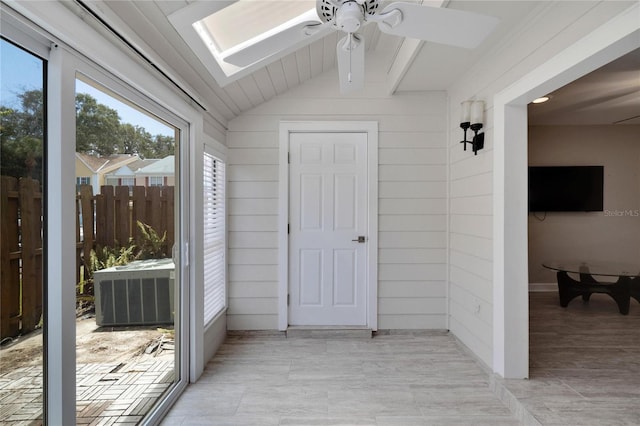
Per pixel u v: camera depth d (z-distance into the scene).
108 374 1.50
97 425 1.44
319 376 2.38
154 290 1.90
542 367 2.35
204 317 2.55
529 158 4.58
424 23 1.23
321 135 3.16
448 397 2.12
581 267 3.78
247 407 2.01
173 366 2.12
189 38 1.63
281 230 3.13
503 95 2.16
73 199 1.23
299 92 3.13
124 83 1.55
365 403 2.05
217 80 2.14
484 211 2.44
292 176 3.17
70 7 1.16
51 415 1.18
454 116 2.98
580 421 1.76
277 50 1.42
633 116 4.08
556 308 3.85
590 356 2.54
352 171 3.17
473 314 2.64
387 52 3.12
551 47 1.75
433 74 2.74
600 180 4.47
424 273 3.15
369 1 1.16
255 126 3.13
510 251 2.17
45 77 1.15
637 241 4.46
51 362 1.18
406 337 3.09
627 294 3.64
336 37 2.58
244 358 2.67
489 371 2.38
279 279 3.14
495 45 2.22
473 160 2.62
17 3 0.97
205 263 2.61
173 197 2.12
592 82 2.93
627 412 1.83
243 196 3.14
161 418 1.89
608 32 1.41
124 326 1.62
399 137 3.14
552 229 4.58
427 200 3.14
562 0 1.66
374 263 3.14
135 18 1.45
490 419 1.91
